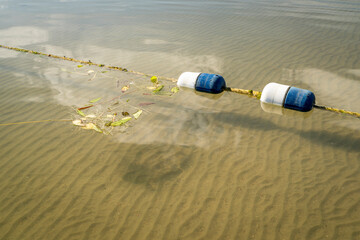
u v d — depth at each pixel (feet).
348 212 3.82
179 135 4.98
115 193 4.07
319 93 6.01
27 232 3.64
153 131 5.06
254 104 5.73
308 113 5.46
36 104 5.71
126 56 7.63
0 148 4.71
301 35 8.66
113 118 5.33
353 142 4.80
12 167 4.40
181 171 4.37
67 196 4.03
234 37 8.68
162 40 8.58
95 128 5.06
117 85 6.33
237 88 6.19
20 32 9.37
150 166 4.43
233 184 4.17
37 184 4.17
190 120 5.32
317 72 6.72
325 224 3.70
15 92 6.08
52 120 5.29
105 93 6.06
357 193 4.03
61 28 9.68
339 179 4.22
